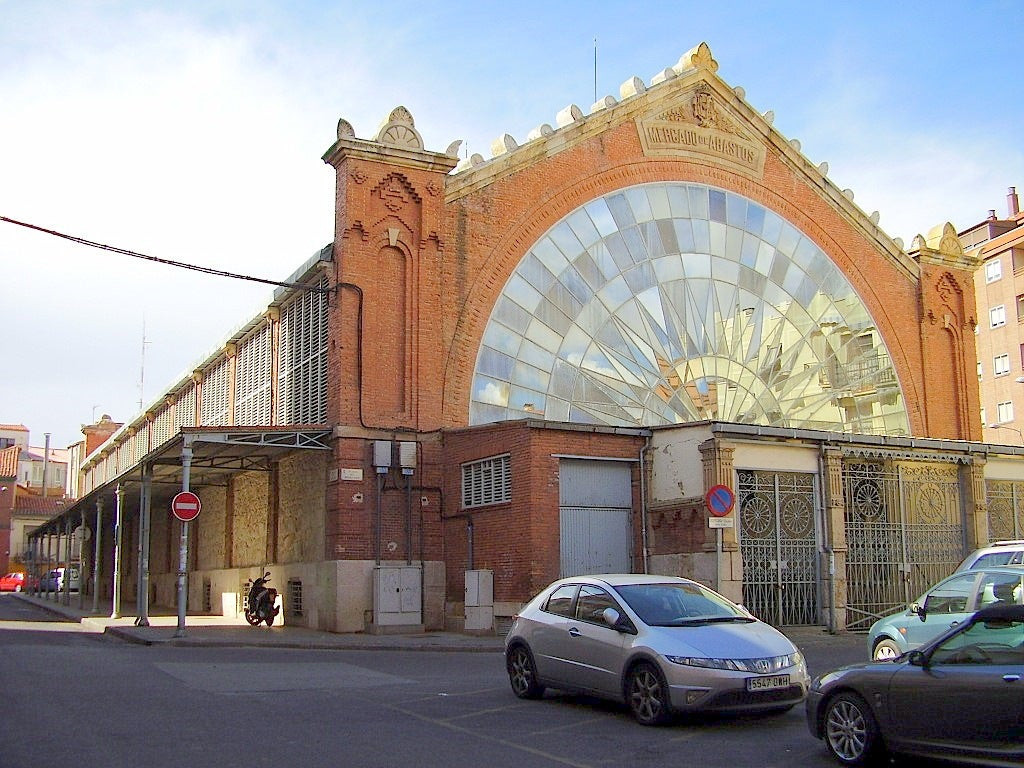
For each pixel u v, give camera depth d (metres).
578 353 26.66
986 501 25.58
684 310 28.78
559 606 12.73
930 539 24.69
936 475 25.20
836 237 32.50
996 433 58.72
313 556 24.09
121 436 51.06
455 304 24.80
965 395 33.62
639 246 28.36
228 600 30.95
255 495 29.44
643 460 23.20
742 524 22.11
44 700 12.12
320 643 19.89
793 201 31.86
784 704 10.90
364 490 22.92
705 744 10.05
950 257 34.22
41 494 102.62
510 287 25.78
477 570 22.12
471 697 12.98
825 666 16.56
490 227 25.72
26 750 9.12
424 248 24.47
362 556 22.66
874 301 32.75
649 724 10.91
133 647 19.73
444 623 23.11
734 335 29.59
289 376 27.44
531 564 21.19
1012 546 15.38
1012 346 58.41
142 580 24.52
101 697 12.41
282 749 9.34
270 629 23.92
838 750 9.21
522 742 10.02
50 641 21.62
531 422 21.67
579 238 27.27
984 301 60.81
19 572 80.38
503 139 26.52
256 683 14.02
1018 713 8.02
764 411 29.58
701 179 30.05
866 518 23.89
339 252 23.70
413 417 23.70
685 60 30.59
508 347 25.48
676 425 22.72
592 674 11.76
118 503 28.75
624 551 22.86
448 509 23.61
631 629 11.42
